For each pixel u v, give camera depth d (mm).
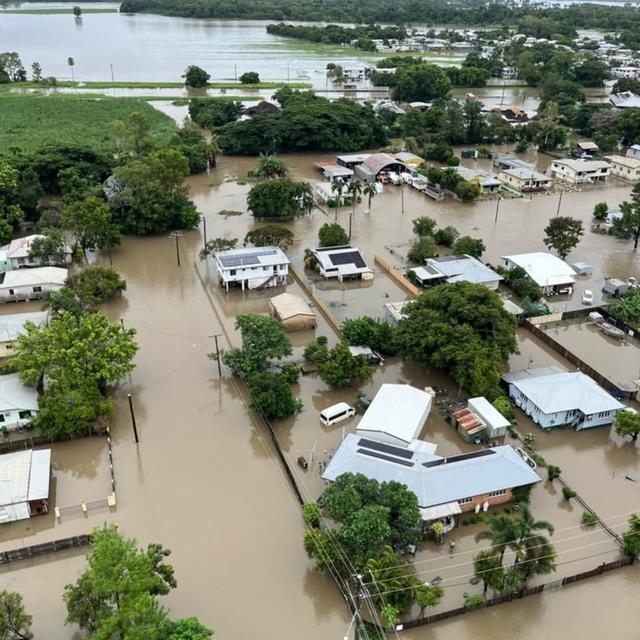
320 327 73125
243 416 58594
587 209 112812
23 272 79062
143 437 55656
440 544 44812
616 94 191250
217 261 83062
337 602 41000
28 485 46969
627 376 64938
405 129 158625
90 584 35781
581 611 40438
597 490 50250
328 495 44031
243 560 43719
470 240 88812
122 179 97375
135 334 66875
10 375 58344
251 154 144250
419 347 60375
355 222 105312
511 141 157500
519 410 59500
